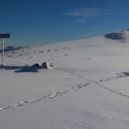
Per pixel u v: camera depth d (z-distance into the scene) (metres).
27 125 9.36
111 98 14.49
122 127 9.50
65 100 13.55
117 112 11.50
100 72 25.72
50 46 106.69
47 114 10.80
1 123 9.48
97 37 132.38
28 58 50.22
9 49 99.62
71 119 10.22
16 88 16.45
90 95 15.16
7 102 12.67
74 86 18.11
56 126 9.36
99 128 9.30
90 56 53.34
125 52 71.25
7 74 22.98
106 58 47.34
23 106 12.03
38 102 12.93
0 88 16.27
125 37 125.81
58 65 29.42
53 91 15.93
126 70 27.66
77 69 26.95
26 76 21.91
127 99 14.40
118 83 19.97
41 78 21.05
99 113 11.20
